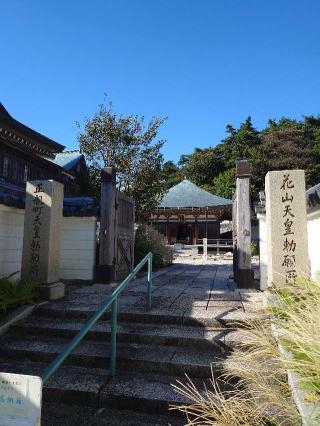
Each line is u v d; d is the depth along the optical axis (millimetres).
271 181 4977
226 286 7215
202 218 28219
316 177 36938
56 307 5078
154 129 13766
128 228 8531
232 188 37500
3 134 9500
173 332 4234
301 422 2025
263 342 2816
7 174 10500
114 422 2957
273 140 40031
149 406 3096
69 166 15336
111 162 13352
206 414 2389
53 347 4090
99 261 7293
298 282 3957
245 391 2672
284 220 4875
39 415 1491
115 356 3643
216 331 4258
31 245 5719
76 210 7340
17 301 4934
